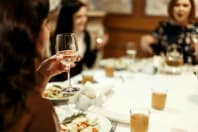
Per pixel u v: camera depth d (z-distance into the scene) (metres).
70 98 1.48
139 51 4.17
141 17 4.09
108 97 1.63
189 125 1.27
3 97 0.68
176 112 1.43
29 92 0.76
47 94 1.52
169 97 1.66
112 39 4.30
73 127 1.13
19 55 0.68
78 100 1.47
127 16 4.15
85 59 2.69
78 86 1.74
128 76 2.12
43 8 0.75
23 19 0.69
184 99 1.63
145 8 4.04
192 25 2.87
